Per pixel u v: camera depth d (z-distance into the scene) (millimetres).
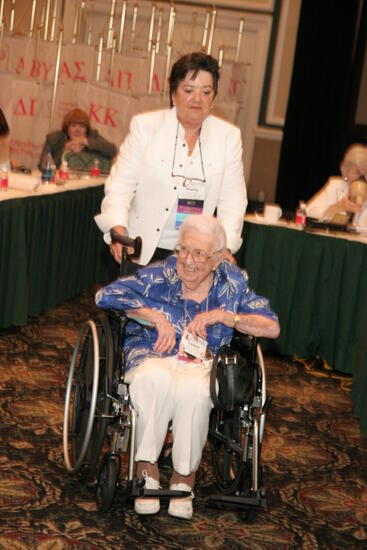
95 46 6902
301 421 4141
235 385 2605
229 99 7395
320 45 7844
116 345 2777
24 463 3180
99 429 2824
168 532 2768
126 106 6559
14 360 4504
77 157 6145
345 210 5027
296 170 8102
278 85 8258
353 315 4879
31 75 6879
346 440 3941
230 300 2846
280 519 2992
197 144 3271
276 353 5289
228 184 3379
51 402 3920
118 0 8227
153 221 3283
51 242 5289
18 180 4898
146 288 2812
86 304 5953
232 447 2783
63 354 4730
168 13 8227
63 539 2613
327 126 7965
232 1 8156
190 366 2801
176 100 3154
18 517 2727
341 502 3213
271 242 4965
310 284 4961
